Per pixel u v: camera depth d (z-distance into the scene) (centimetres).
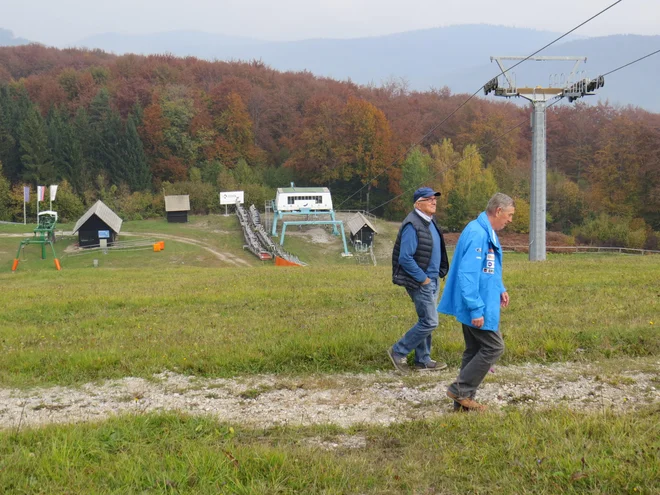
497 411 673
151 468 514
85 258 6050
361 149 9962
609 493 448
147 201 9156
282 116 12219
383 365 895
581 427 570
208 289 2031
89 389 856
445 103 12150
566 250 6406
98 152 10281
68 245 6625
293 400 776
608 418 596
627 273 1886
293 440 625
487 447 544
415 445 582
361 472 514
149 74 12319
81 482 495
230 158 11044
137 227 7750
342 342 959
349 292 1748
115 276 2923
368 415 712
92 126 10688
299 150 10469
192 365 924
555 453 511
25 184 9538
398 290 1745
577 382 792
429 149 11288
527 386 784
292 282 2162
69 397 826
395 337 990
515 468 498
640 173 7638
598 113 11062
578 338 966
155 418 656
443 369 876
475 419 633
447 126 11681
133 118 10481
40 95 11731
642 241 7144
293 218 8312
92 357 977
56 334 1270
